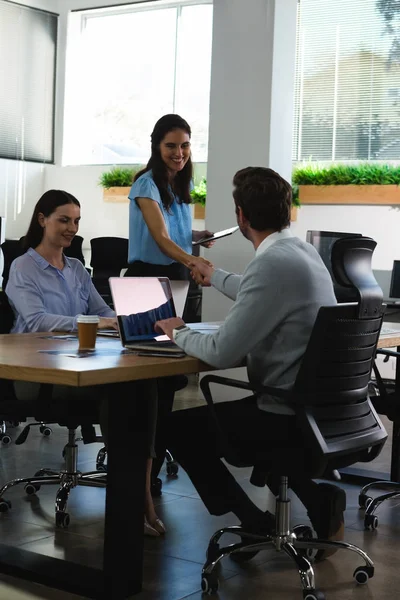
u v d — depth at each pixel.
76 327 3.17
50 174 9.97
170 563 2.80
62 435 4.87
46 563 2.61
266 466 2.52
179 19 9.32
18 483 3.35
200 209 8.48
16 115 9.66
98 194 9.53
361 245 2.62
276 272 2.44
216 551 2.58
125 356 2.47
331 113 8.19
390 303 6.32
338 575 2.74
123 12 9.66
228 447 2.48
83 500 3.55
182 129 3.73
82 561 2.78
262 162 5.32
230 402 2.81
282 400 2.49
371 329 2.62
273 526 2.70
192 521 3.30
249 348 2.43
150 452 2.79
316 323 2.38
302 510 3.52
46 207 3.38
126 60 9.67
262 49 5.29
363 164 7.76
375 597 2.54
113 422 2.40
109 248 7.31
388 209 7.43
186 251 3.91
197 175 9.02
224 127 5.45
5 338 2.90
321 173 7.68
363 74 8.02
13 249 5.42
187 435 2.69
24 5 9.64
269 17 5.26
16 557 2.65
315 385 2.41
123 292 2.71
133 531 2.48
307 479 2.89
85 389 2.92
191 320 6.80
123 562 2.46
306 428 2.41
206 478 2.71
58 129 10.00
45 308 3.34
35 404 2.86
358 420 2.62
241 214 2.62
